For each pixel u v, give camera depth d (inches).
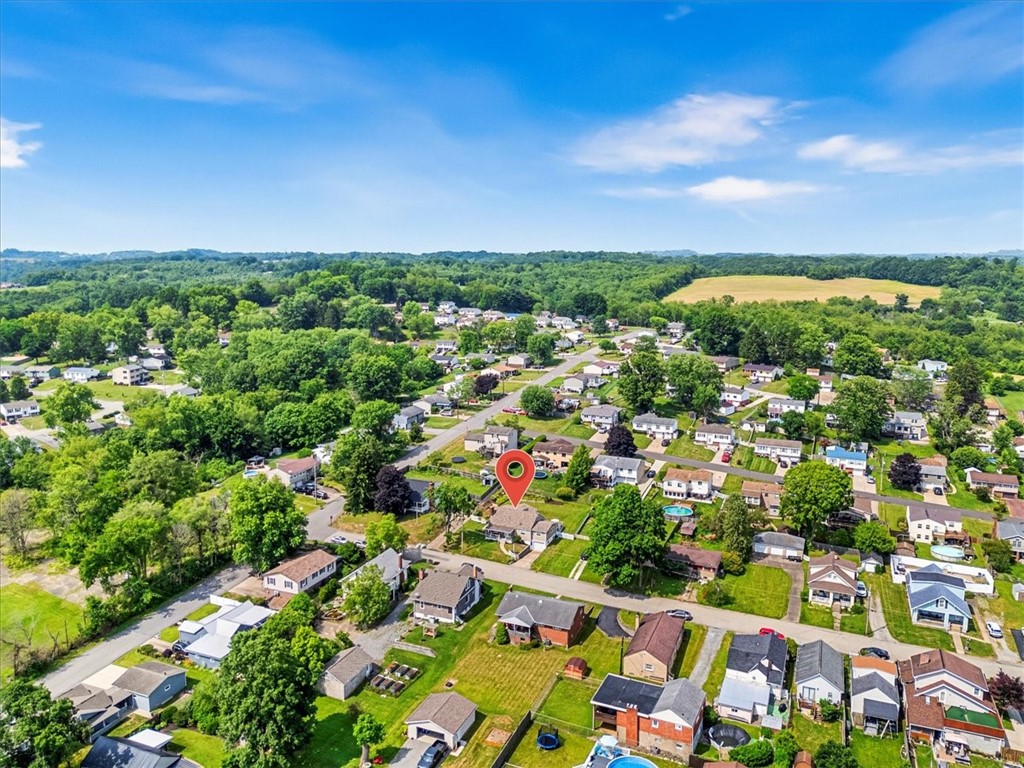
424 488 4921.3
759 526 4500.5
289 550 3934.5
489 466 5467.5
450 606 3410.4
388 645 3248.0
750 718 2704.2
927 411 7165.4
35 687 2440.9
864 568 3993.6
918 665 2908.5
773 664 2906.0
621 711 2608.3
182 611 3531.0
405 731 2657.5
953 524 4414.4
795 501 4227.4
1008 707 2748.5
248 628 3235.7
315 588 3713.1
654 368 7057.1
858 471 5625.0
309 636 3006.9
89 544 3659.0
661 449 6028.5
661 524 3745.1
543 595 3705.7
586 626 3417.8
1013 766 2459.4
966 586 3740.2
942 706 2694.4
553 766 2493.8
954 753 2551.7
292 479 5123.0
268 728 2332.7
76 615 3486.7
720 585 3772.1
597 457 5467.5
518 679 3004.4
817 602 3624.5
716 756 2534.5
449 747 2573.8
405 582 3794.3
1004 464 5634.8
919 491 5265.8
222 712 2454.5
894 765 2500.0
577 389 7701.8
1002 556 3981.3
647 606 3592.5
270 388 7293.3
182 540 3777.1
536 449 5743.1
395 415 6486.2
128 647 3221.0
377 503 4667.8
